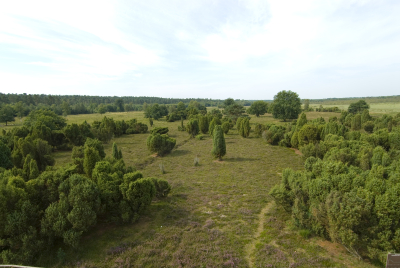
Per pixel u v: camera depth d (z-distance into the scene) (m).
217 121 47.16
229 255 8.12
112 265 7.71
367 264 7.52
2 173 11.88
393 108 114.06
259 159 23.97
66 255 8.22
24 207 8.17
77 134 32.22
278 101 62.91
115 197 10.16
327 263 7.62
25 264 7.65
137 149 30.03
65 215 8.51
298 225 9.77
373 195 8.24
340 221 7.68
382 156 15.07
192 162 22.98
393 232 7.50
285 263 7.66
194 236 9.41
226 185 15.96
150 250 8.40
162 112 86.75
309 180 10.53
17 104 71.06
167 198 13.63
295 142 28.22
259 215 11.44
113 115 97.69
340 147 20.39
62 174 10.18
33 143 21.45
